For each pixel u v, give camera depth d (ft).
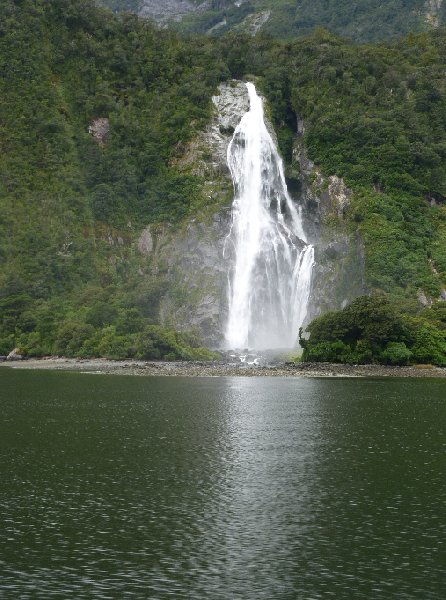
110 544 71.41
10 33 494.59
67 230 420.36
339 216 410.31
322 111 459.32
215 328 375.66
